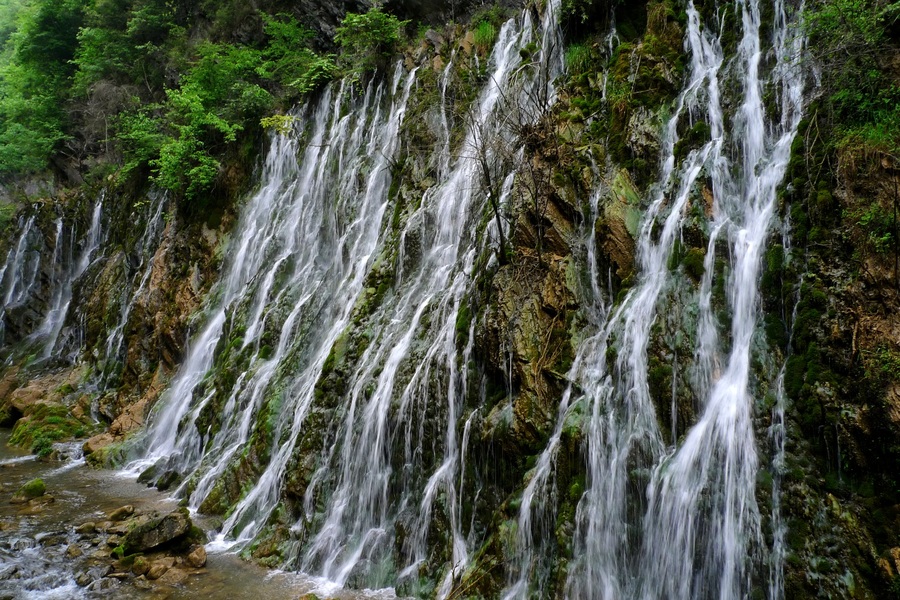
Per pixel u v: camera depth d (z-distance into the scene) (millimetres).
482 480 7227
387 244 11180
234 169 17078
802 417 5367
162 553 8227
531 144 8672
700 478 5711
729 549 5375
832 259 5641
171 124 17734
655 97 8102
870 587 4664
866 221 5426
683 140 7516
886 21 6027
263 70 17609
